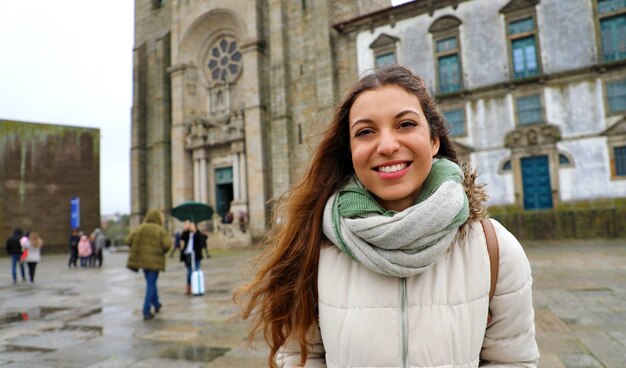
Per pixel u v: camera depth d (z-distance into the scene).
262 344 5.40
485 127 21.34
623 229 17.50
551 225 18.78
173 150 31.67
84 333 6.36
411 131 1.42
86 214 37.53
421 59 23.22
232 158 29.94
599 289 7.95
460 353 1.31
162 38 34.19
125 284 12.67
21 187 34.94
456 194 1.34
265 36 29.47
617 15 18.83
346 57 25.61
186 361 4.83
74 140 37.72
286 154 26.94
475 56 21.80
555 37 19.98
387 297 1.35
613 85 18.69
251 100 28.33
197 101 32.66
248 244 26.67
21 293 11.38
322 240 1.61
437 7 22.77
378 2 29.02
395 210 1.53
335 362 1.38
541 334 5.20
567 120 19.53
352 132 1.49
